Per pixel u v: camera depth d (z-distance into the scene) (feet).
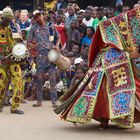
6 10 40.70
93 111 32.91
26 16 57.67
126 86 32.89
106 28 34.30
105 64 33.65
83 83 33.94
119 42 33.76
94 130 34.37
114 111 32.22
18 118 39.40
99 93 33.12
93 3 79.51
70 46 55.47
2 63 41.34
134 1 74.23
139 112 33.22
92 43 34.78
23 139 31.68
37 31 46.29
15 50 40.68
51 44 46.37
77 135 32.76
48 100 51.06
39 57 46.21
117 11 59.11
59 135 32.78
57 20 57.57
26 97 51.75
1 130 34.53
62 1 68.54
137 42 33.94
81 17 56.44
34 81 50.72
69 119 33.32
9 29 41.01
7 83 42.19
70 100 33.91
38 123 37.17
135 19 33.99
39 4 78.33
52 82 45.98
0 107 42.45
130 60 33.71
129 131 34.06
